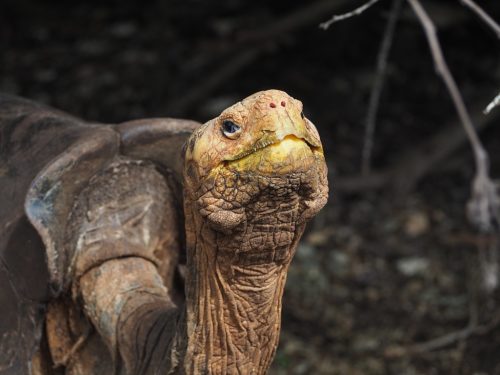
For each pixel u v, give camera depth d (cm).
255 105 363
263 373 432
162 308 464
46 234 482
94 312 486
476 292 844
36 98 1130
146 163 511
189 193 387
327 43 1177
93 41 1240
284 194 365
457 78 1142
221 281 397
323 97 1118
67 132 518
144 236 509
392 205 964
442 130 1025
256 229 379
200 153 373
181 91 1126
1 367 495
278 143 356
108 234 499
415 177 984
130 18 1289
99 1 1330
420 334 805
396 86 1134
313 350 785
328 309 834
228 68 1120
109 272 490
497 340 790
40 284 489
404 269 881
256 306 405
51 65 1197
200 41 1207
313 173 364
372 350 787
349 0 1123
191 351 413
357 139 1059
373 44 1176
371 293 855
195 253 402
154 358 436
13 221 496
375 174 993
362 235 927
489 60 1157
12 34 1269
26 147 524
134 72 1167
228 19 1237
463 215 945
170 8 1276
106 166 502
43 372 516
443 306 836
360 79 1141
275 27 1132
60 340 512
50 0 1335
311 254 899
